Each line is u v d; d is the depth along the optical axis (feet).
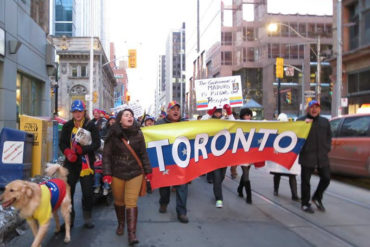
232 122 20.13
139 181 15.28
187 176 19.01
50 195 13.74
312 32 179.83
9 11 40.65
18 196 12.47
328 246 15.03
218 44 202.69
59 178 15.38
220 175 21.59
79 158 16.65
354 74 86.33
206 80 29.43
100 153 22.09
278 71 86.33
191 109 313.53
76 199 24.26
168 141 18.90
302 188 20.53
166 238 15.88
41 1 58.85
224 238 15.93
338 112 65.57
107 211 21.08
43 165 29.25
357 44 86.22
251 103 145.69
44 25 59.52
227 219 19.03
